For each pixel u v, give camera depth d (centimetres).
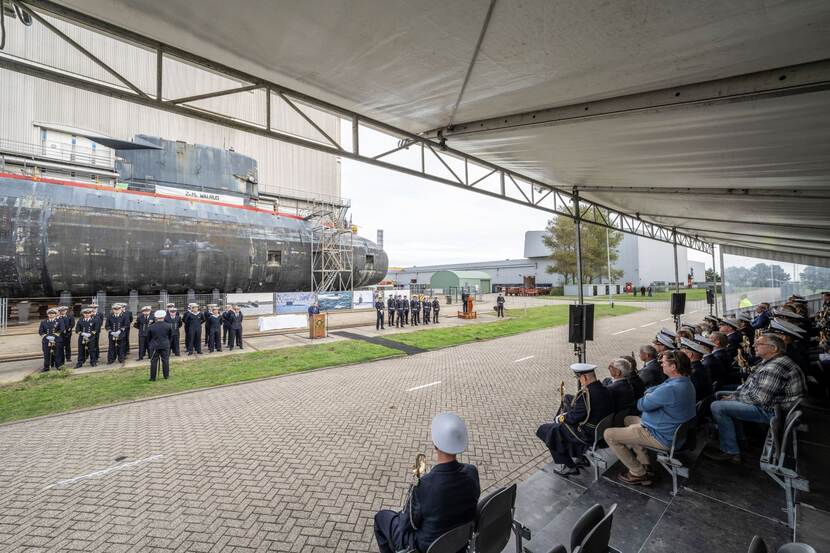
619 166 699
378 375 989
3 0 334
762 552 192
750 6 255
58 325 1014
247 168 2512
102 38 2686
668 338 616
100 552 342
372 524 383
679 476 449
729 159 570
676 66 361
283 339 1572
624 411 473
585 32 319
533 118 522
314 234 2777
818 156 523
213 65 432
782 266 1895
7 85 2380
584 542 211
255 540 358
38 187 1745
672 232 1805
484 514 252
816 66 334
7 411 709
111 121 2706
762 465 377
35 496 431
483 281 5672
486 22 322
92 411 713
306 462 511
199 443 570
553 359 1190
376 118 581
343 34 361
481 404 751
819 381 718
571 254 4944
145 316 1146
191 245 2091
